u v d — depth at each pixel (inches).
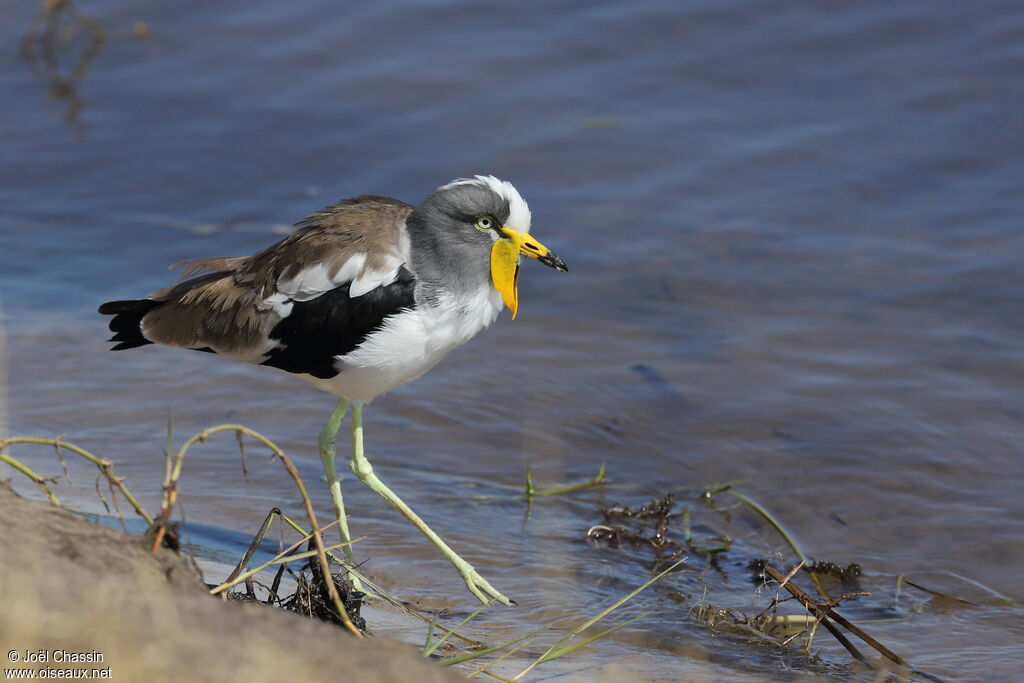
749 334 541.6
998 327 538.6
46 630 226.4
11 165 655.8
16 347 514.3
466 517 424.5
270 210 627.5
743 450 473.4
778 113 667.4
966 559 408.5
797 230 599.8
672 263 584.1
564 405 499.8
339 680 235.8
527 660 329.1
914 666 344.8
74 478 414.6
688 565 402.6
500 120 674.8
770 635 358.9
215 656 231.1
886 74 681.6
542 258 369.4
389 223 365.7
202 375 507.5
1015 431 478.6
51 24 752.3
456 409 492.4
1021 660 349.4
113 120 692.7
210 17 759.1
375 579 379.6
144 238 605.9
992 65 676.7
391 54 720.3
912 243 588.1
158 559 270.1
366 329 357.4
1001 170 624.1
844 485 450.9
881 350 529.3
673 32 719.1
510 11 745.0
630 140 657.6
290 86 705.6
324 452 386.6
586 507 437.1
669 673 328.2
